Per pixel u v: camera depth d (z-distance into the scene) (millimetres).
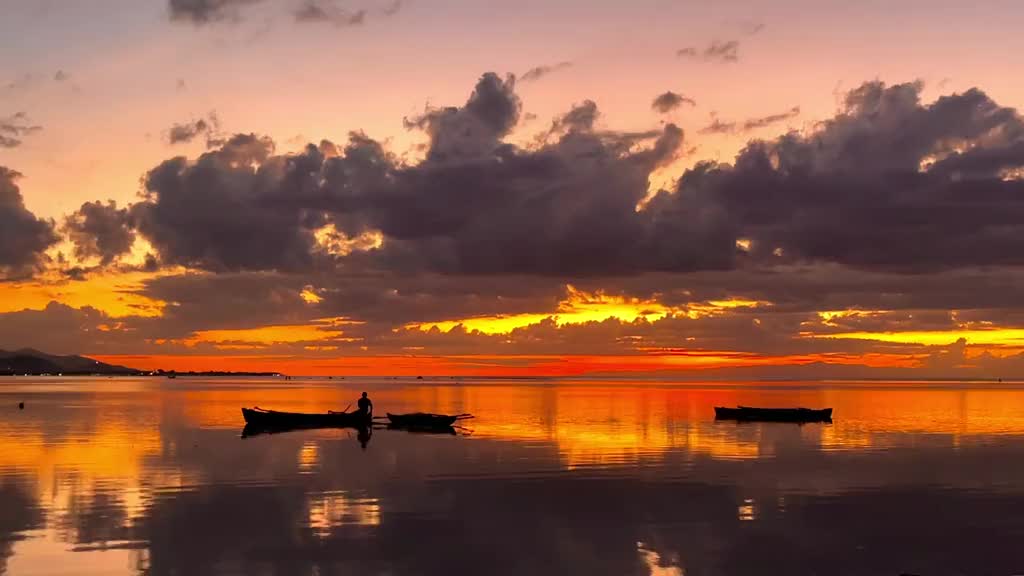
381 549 21797
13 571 19500
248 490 29969
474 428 58156
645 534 23625
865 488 31000
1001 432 55625
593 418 69062
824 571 20281
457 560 20938
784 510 26828
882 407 94625
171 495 28875
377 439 49375
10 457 38969
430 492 29844
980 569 20500
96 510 26094
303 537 22938
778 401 113875
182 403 97625
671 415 73562
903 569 20469
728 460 38938
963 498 28953
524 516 25844
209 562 20438
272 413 59344
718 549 22094
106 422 62531
